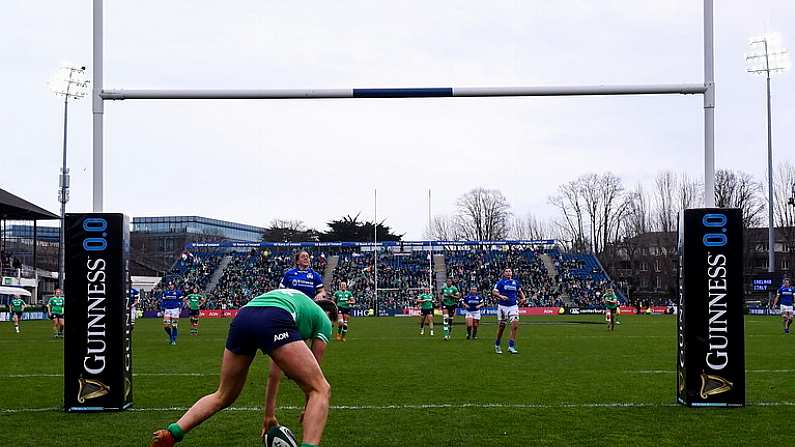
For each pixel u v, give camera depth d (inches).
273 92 429.1
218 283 2484.0
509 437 317.4
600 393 447.2
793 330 1254.9
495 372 569.3
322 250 2731.3
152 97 422.3
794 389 464.4
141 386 496.4
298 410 387.2
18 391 470.6
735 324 393.4
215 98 427.8
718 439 311.7
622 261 3287.4
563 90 432.8
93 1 418.0
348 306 1194.0
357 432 329.1
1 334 1279.5
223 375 247.3
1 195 2288.4
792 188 2529.5
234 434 324.8
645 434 322.7
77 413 383.2
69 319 390.0
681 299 402.9
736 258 394.9
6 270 2340.1
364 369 599.2
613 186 3021.7
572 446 300.2
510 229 3454.7
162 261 3897.6
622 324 1504.7
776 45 1899.6
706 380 393.1
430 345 908.6
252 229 4886.8
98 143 418.3
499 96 434.3
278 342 236.8
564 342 941.8
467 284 2466.8
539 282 2463.1
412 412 378.9
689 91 425.7
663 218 2952.8
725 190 2785.4
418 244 2320.4
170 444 239.8
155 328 1470.2
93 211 415.2
